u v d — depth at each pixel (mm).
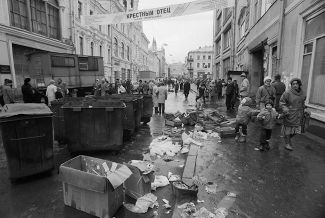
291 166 5105
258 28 16109
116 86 21531
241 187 4156
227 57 31312
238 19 24812
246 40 20672
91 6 31516
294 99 5914
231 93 13930
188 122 9742
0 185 4406
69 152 6254
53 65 17375
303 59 9102
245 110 6992
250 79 19000
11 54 17297
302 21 9008
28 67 17797
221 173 4758
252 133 8227
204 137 7570
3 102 12148
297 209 3488
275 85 8773
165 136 7723
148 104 10141
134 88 28453
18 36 17984
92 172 3961
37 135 4617
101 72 22922
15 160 4441
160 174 4801
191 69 95562
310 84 8398
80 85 20203
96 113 5867
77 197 3545
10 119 4309
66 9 25328
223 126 8609
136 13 15594
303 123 6078
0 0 16531
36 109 4785
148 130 8977
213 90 21062
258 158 5617
